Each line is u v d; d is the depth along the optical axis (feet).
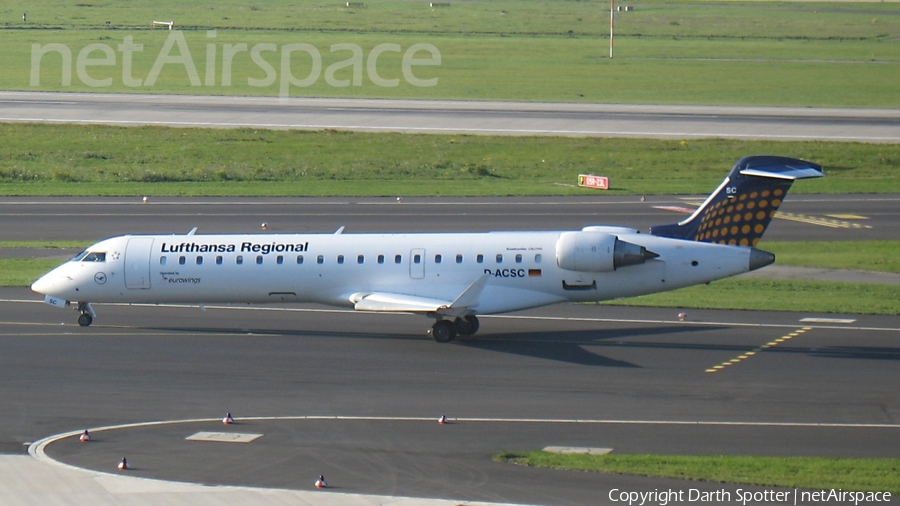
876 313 549.13
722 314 550.77
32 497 283.79
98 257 520.01
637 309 565.12
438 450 329.93
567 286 488.44
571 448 333.21
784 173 470.80
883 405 382.83
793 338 494.59
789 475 301.22
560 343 486.79
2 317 542.98
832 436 345.51
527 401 389.39
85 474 304.09
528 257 489.67
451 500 281.33
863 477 299.38
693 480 296.92
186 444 336.70
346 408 380.99
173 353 466.70
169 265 514.27
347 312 556.51
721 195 484.74
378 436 346.13
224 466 312.91
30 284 626.64
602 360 453.58
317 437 344.90
